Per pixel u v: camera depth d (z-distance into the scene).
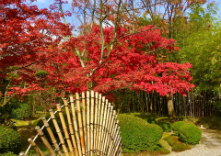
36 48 4.97
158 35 8.23
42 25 4.87
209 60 11.38
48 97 9.60
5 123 7.58
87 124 2.31
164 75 7.99
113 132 2.92
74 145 2.09
